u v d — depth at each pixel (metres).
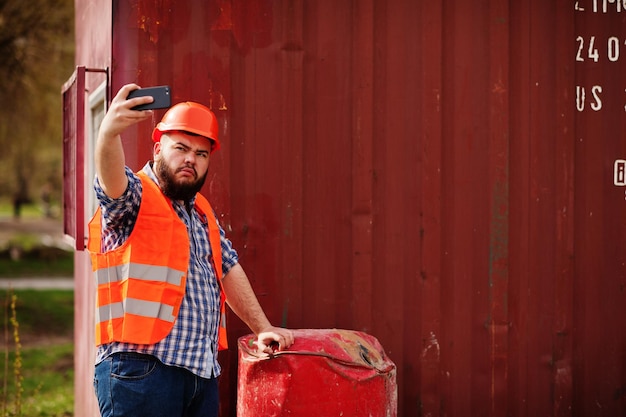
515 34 4.73
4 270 19.14
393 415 3.85
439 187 4.64
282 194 4.51
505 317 4.70
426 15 4.62
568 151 4.79
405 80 4.62
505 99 4.70
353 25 4.57
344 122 4.57
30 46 15.65
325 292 4.56
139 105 2.83
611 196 4.87
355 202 4.59
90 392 5.52
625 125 4.86
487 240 4.69
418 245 4.63
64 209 6.46
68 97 6.10
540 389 4.76
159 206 3.11
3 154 17.94
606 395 4.85
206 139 3.20
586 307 4.84
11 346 10.79
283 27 4.50
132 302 3.02
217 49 4.42
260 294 4.50
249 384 3.72
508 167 4.71
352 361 3.69
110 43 4.33
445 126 4.66
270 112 4.50
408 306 4.63
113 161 2.87
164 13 4.35
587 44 4.82
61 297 14.75
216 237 3.35
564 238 4.79
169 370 3.03
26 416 7.15
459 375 4.66
